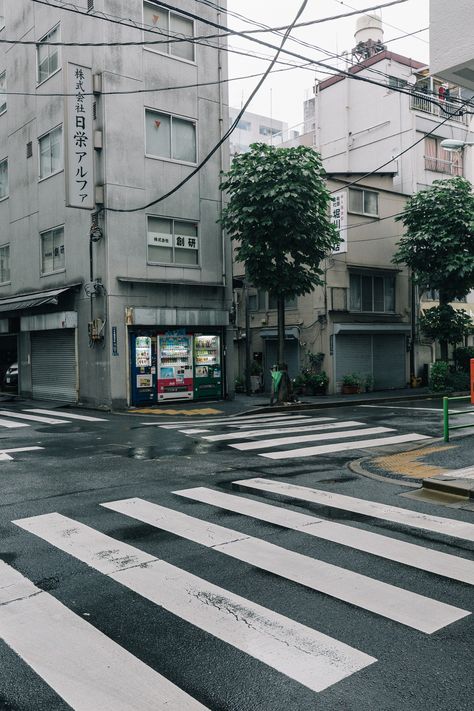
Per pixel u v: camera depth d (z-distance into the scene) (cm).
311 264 1992
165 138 2020
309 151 1888
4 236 2486
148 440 1284
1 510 728
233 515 698
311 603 454
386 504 752
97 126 1877
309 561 545
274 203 1828
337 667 363
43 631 413
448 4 594
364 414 1773
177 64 2038
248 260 1958
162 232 2016
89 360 1983
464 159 3136
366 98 3156
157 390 1991
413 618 429
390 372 2759
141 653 382
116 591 479
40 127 2205
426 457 1062
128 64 1912
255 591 477
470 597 466
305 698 333
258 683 347
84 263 1989
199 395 2095
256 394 2562
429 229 2420
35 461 1051
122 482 880
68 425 1555
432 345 2914
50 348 2211
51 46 2114
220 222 2095
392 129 3020
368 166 3142
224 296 2170
